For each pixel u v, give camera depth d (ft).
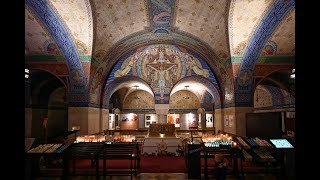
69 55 37.83
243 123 40.01
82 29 35.22
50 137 52.13
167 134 42.96
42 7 29.68
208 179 27.12
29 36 34.45
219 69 44.78
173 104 71.72
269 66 39.52
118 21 36.86
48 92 53.21
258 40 35.68
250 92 40.16
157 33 42.14
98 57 40.83
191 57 47.42
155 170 30.71
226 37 37.37
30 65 38.83
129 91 70.13
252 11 32.32
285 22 31.99
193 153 27.53
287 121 50.80
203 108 68.33
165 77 47.88
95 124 44.19
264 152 28.22
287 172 26.71
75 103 40.01
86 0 31.24
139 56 47.62
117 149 27.61
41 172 28.96
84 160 35.01
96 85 43.45
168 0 33.01
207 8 34.14
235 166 27.84
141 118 71.20
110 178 27.35
